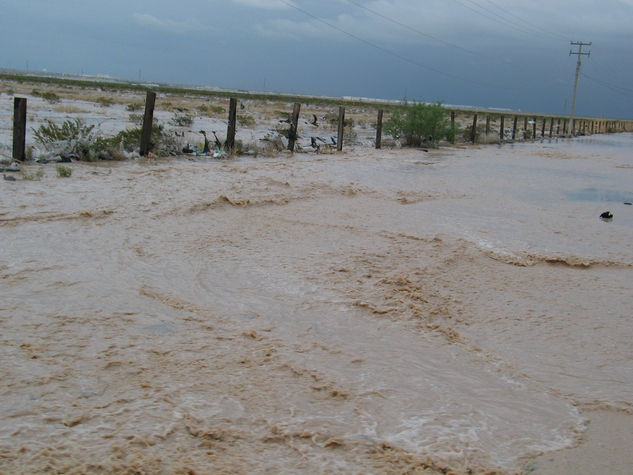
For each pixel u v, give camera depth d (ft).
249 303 22.53
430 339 20.43
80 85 303.07
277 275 25.99
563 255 32.86
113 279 23.89
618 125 400.26
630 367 19.65
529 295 26.30
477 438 14.11
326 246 31.19
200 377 15.98
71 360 16.40
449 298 24.73
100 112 123.54
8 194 36.88
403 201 46.70
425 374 17.57
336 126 147.54
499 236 36.60
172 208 36.73
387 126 114.52
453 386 16.96
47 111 112.57
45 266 24.64
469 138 139.74
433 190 53.52
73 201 36.63
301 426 13.85
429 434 14.06
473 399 16.26
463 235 35.99
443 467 12.62
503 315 23.58
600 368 19.43
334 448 13.05
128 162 57.77
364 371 17.35
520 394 16.94
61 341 17.63
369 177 58.75
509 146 133.69
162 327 19.43
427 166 74.79
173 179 47.67
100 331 18.63
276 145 82.17
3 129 76.33
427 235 35.04
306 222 36.45
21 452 11.88
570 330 22.58
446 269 28.60
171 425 13.37
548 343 21.24
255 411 14.40
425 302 23.82
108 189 41.27
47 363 16.11
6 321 18.79
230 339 18.84
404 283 25.68
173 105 182.60
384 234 34.60
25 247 26.99
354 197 46.78
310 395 15.48
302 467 12.22
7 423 12.96
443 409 15.47
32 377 15.21
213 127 113.09
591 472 13.15
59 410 13.66
